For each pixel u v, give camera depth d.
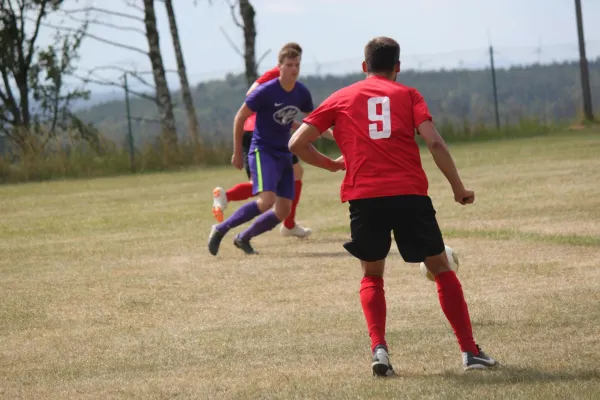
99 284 20.75
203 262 23.41
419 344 13.73
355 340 14.33
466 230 26.02
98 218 35.62
